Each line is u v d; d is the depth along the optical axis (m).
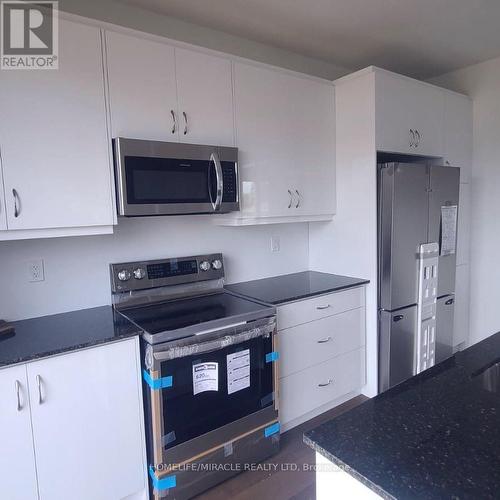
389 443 0.84
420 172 2.62
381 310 2.62
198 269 2.38
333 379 2.53
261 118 2.34
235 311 2.00
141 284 2.17
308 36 2.57
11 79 1.56
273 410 2.10
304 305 2.34
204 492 1.90
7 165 1.57
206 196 2.08
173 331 1.72
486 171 3.20
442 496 0.68
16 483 1.47
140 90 1.88
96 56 1.75
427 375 1.18
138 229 2.25
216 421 1.89
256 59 2.66
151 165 1.88
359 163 2.61
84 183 1.75
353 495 0.81
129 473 1.74
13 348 1.53
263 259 2.84
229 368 1.91
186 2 2.11
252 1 2.11
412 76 3.42
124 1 2.09
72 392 1.57
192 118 2.05
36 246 1.95
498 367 1.25
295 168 2.54
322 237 2.96
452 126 3.04
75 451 1.59
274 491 1.90
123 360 1.69
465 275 3.28
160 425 1.71
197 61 2.06
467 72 3.24
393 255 2.52
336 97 2.72
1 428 1.43
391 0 2.12
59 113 1.67
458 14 2.29
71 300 2.06
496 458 0.78
